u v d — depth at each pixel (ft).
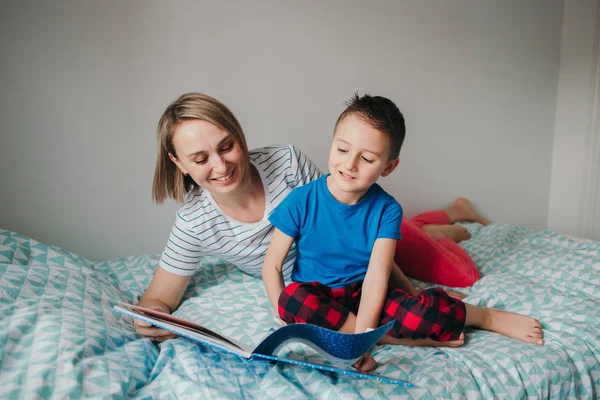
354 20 7.06
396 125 3.62
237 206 4.43
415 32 7.56
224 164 3.87
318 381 3.28
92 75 5.73
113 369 3.29
